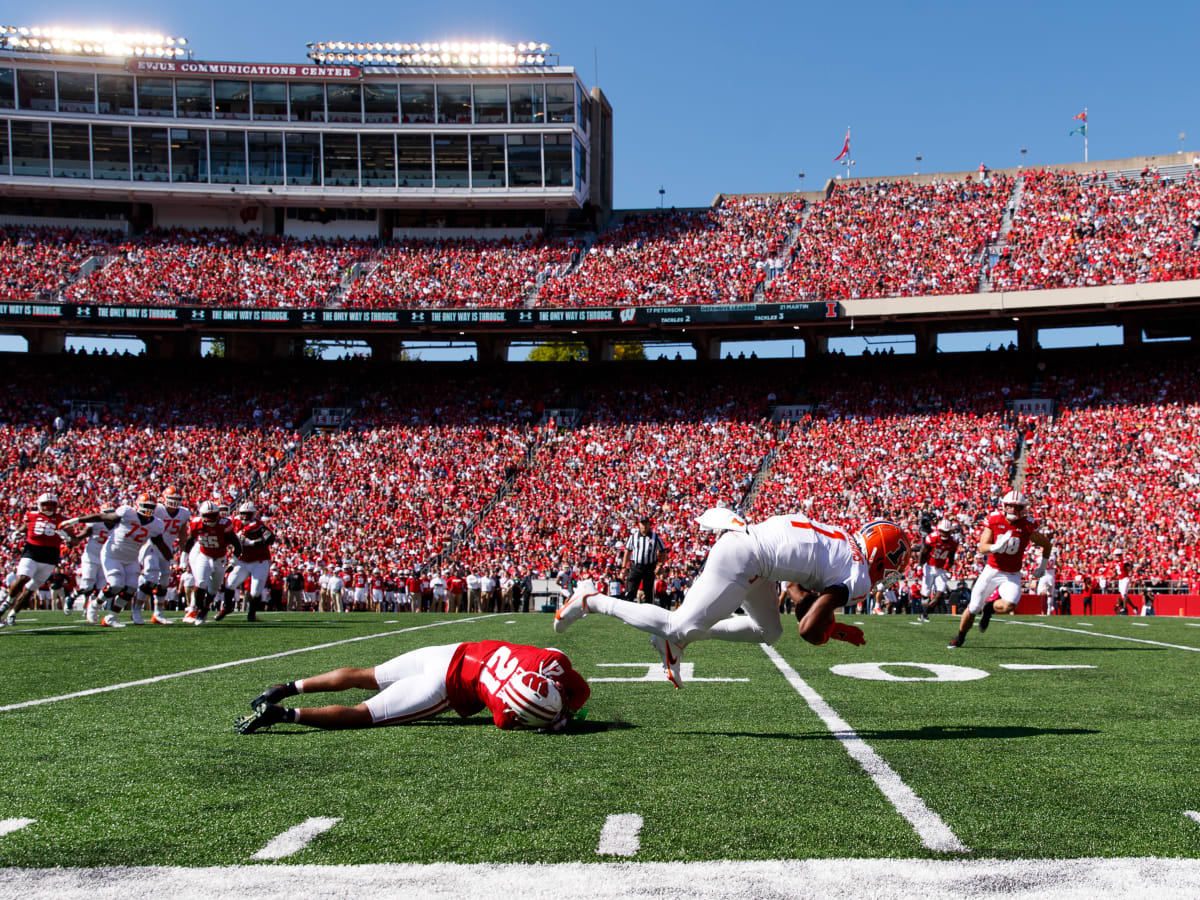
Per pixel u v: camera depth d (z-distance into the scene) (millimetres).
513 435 32250
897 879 2615
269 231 37562
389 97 36625
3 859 2828
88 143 35750
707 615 4773
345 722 4676
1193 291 27547
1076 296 28641
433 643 10125
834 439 30062
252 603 14102
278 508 29781
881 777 3768
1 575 25547
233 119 36281
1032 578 23719
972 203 34250
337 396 34375
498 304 34125
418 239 37375
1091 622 15844
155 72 35812
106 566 12398
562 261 35938
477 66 36406
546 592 26375
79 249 35312
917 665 7945
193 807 3365
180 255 35469
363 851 2877
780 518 4887
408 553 27938
